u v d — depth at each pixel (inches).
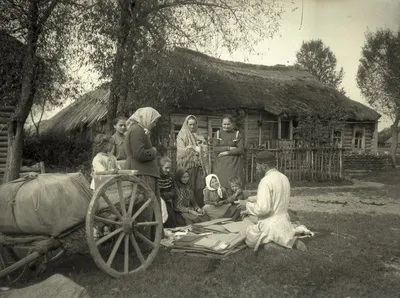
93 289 149.9
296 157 575.8
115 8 434.6
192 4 470.0
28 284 155.2
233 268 173.2
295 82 896.3
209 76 733.9
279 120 749.9
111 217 171.2
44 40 405.7
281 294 147.7
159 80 459.2
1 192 157.2
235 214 254.2
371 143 909.8
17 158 415.8
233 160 300.7
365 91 840.3
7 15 396.5
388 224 277.9
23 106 416.2
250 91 758.5
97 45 436.1
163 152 278.2
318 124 638.5
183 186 265.1
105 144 242.1
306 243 214.8
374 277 166.1
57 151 773.9
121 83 446.9
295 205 374.3
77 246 158.7
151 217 193.8
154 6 445.4
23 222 150.6
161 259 187.0
